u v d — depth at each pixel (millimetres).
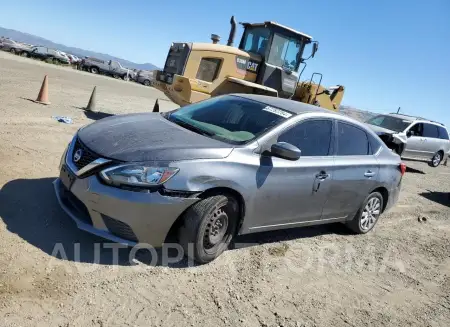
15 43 51000
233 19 13906
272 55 13109
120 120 4633
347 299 4211
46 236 3930
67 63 52562
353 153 5512
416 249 6102
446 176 15555
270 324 3488
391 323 3936
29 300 3033
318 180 4855
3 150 6129
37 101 11453
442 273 5395
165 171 3666
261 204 4348
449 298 4703
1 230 3824
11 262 3404
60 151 6809
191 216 3859
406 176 13180
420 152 15125
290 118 4742
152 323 3135
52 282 3303
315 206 5031
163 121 4738
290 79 13531
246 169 4109
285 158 4254
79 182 3717
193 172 3766
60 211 4488
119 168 3615
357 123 5699
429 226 7539
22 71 22141
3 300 2961
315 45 13555
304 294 4105
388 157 6117
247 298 3781
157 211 3650
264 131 4488
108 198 3568
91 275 3535
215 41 13195
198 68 12414
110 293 3361
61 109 11359
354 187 5453
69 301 3141
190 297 3578
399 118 15094
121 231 3672
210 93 12539
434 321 4141
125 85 33812
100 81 30812
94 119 10961
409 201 9289
